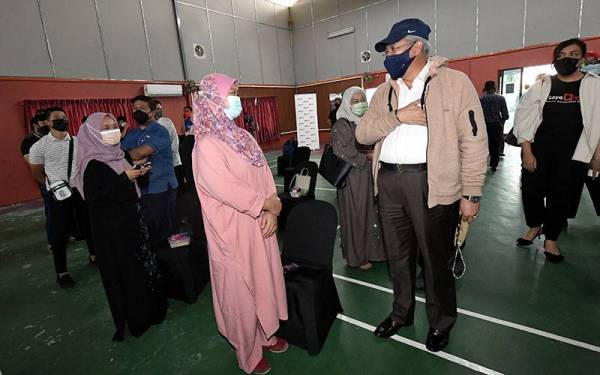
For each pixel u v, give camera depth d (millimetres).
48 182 2598
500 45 7988
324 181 6023
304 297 1683
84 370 1762
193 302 2328
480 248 2748
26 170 5984
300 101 10789
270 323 1554
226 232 1429
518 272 2322
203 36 9203
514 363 1545
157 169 2561
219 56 9656
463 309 1972
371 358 1671
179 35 8555
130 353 1865
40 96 6160
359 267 2629
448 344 1700
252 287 1498
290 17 11773
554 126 2207
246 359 1559
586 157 2102
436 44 8914
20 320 2287
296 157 4457
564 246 2641
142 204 2521
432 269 1534
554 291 2066
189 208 2717
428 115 1318
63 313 2344
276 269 1605
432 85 1314
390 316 1820
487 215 3488
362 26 10188
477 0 8117
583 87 2068
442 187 1368
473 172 1339
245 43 10391
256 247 1506
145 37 7875
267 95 11242
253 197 1376
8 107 5777
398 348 1719
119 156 1868
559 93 2172
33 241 3988
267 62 11141
